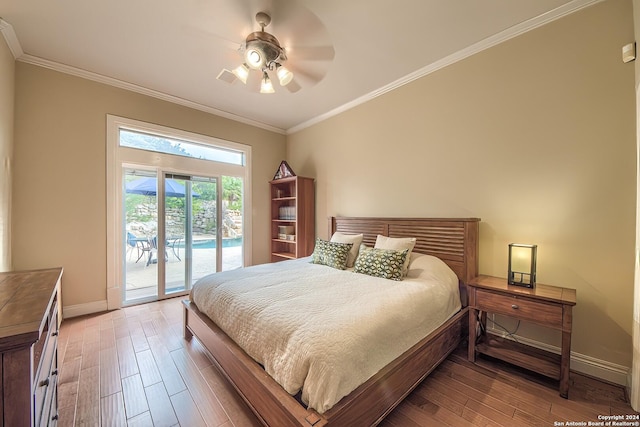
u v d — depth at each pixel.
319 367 1.16
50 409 1.11
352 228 3.43
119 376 1.86
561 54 2.00
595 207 1.87
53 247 2.71
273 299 1.73
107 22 2.11
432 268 2.34
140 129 3.26
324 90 3.27
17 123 2.51
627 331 1.75
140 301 3.34
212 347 1.91
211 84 3.13
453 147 2.62
